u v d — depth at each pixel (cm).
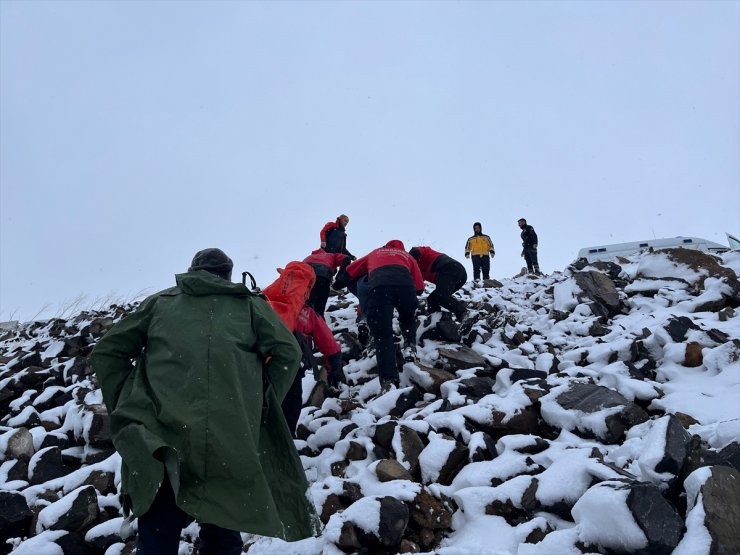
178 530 241
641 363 524
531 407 459
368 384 587
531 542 311
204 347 255
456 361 593
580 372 517
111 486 431
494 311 796
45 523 366
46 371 662
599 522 280
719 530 266
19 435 473
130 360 274
